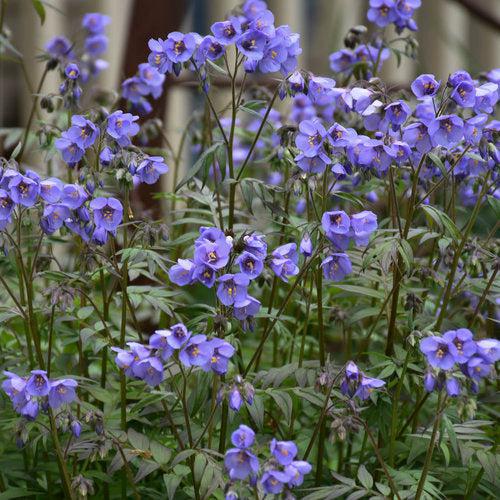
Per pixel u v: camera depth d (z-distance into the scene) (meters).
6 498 5.62
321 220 5.48
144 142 7.66
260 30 5.49
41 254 6.28
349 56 7.51
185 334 4.66
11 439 6.04
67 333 6.16
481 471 5.71
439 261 6.12
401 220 6.28
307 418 7.09
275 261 5.08
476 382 4.88
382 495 5.18
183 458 4.99
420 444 5.71
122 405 5.66
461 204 8.14
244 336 8.30
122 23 11.30
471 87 5.16
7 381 4.90
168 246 6.30
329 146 5.35
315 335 7.47
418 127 5.30
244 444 4.47
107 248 7.96
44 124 6.55
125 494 5.71
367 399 5.96
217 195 6.08
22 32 11.32
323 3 12.24
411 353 5.51
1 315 5.53
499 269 5.96
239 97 5.79
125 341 5.86
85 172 5.36
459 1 9.61
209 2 12.00
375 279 6.07
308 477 6.10
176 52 5.48
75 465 5.57
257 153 8.86
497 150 5.48
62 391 4.96
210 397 5.65
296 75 5.64
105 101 7.98
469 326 6.05
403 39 7.22
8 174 5.02
